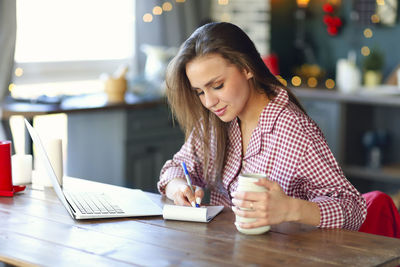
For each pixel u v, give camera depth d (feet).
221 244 5.00
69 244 5.03
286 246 4.94
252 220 5.21
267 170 6.12
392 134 16.47
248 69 5.94
